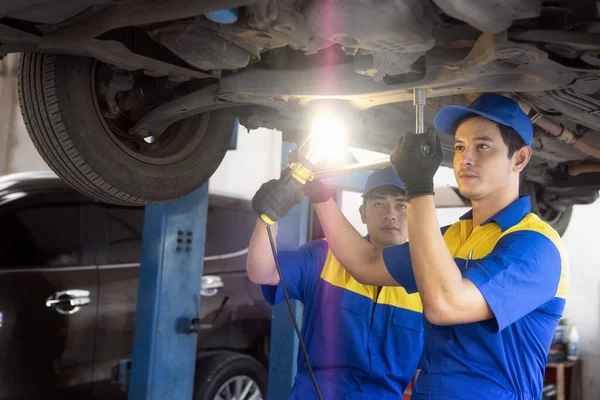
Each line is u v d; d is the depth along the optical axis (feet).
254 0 3.85
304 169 4.72
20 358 8.55
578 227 15.57
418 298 5.93
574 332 14.85
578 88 4.57
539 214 11.21
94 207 9.90
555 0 4.16
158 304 7.97
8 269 8.73
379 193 6.27
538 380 4.04
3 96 22.45
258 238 5.60
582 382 14.93
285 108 5.63
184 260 8.29
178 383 8.14
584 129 6.73
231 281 11.23
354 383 5.79
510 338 3.91
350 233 5.26
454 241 4.61
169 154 6.09
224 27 4.22
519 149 4.26
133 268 10.06
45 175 9.80
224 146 6.53
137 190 5.66
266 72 5.01
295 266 6.12
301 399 5.82
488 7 3.64
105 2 4.29
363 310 5.91
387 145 8.00
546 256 3.80
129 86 5.58
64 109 5.19
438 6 3.72
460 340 3.99
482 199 4.32
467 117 4.36
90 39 4.64
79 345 9.16
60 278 9.17
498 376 3.90
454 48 4.34
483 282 3.57
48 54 5.21
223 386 10.51
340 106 5.23
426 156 3.68
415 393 4.12
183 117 5.94
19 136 22.39
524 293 3.66
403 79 4.62
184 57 4.58
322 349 5.92
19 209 9.15
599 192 11.12
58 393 8.88
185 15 4.10
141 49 5.05
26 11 4.37
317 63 4.94
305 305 6.17
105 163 5.41
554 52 4.12
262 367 11.32
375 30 3.77
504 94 5.09
